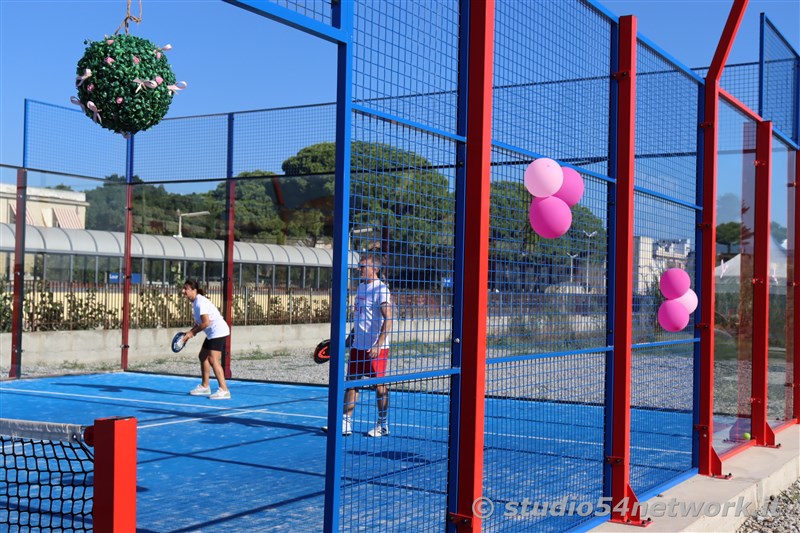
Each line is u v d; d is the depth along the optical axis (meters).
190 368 15.05
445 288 3.89
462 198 3.94
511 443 6.42
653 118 5.95
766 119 8.30
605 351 5.25
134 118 4.74
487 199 3.92
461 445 3.92
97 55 4.64
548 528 4.80
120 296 15.34
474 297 3.89
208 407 10.38
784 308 9.05
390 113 3.48
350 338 3.36
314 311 19.58
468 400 3.90
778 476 6.98
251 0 2.85
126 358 14.74
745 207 8.20
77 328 14.61
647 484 6.06
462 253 3.92
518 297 4.43
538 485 5.53
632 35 5.33
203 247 17.98
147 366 15.21
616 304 5.32
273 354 17.55
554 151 4.69
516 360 4.26
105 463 2.52
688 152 6.66
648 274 6.01
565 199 4.50
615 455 5.29
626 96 5.33
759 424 8.09
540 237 4.61
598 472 5.73
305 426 8.88
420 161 3.69
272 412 9.96
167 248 17.31
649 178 5.89
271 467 6.76
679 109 6.47
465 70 3.95
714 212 6.77
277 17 2.96
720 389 7.83
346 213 3.23
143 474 6.48
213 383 13.15
